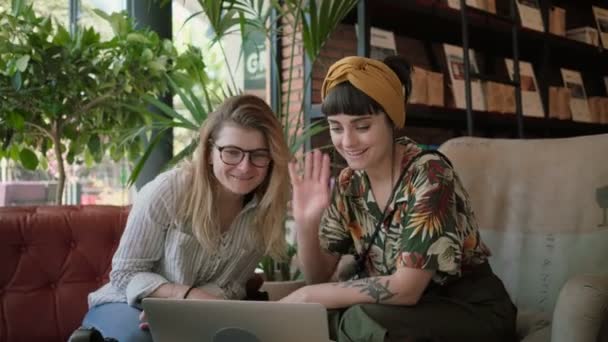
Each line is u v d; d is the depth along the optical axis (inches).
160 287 52.7
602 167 64.9
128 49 89.6
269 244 59.0
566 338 41.2
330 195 57.0
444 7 133.4
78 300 71.1
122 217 75.4
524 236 67.0
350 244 58.1
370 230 54.5
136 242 55.2
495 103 146.7
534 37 155.9
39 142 93.1
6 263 68.8
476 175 71.4
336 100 49.8
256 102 54.6
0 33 81.8
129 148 99.3
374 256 54.4
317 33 88.7
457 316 48.1
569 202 65.6
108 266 73.0
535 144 71.0
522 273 66.0
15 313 68.3
